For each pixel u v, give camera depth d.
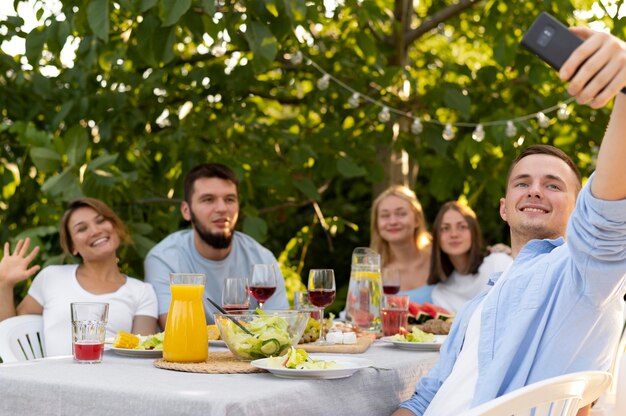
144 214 4.77
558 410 1.38
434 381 1.95
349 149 4.96
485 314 1.74
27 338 2.85
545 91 5.27
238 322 1.91
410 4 5.19
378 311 2.84
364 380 1.79
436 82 5.17
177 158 4.66
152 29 3.50
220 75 4.96
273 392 1.48
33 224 4.61
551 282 1.65
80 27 3.69
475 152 4.59
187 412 1.42
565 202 1.91
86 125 4.88
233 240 3.48
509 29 4.66
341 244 7.04
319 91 4.98
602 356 1.62
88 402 1.56
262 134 4.90
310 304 2.79
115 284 3.10
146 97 4.95
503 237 7.02
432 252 3.79
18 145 4.67
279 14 3.54
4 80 4.82
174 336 1.89
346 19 5.18
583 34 1.02
